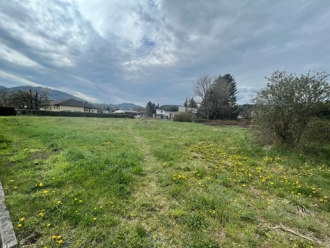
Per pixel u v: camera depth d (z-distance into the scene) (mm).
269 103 6242
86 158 4309
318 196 2959
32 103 27875
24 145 5391
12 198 2455
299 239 1933
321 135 5879
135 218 2211
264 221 2229
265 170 4125
